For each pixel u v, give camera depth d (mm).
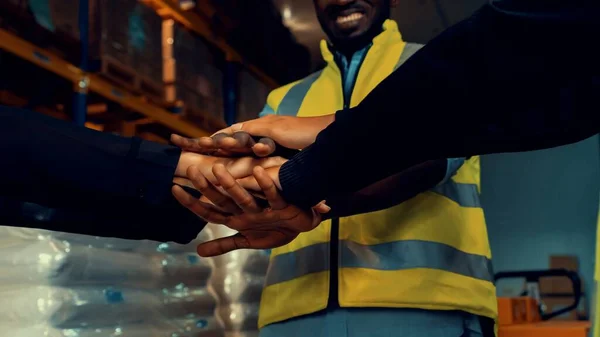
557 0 611
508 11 634
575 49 607
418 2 4113
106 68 2234
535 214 5289
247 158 943
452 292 1077
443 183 1140
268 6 3648
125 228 976
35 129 881
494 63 645
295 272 1170
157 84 2561
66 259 1188
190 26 2939
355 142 724
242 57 3404
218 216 904
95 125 2789
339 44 1324
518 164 5418
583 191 5125
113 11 2297
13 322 1152
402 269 1074
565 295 4598
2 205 909
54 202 899
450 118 681
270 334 1194
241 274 1668
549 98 652
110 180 908
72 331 1191
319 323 1121
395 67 1219
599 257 899
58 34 2090
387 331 1062
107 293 1270
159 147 965
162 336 1399
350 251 1107
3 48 1937
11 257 1166
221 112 3121
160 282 1435
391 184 974
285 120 1002
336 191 784
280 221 866
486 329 1140
